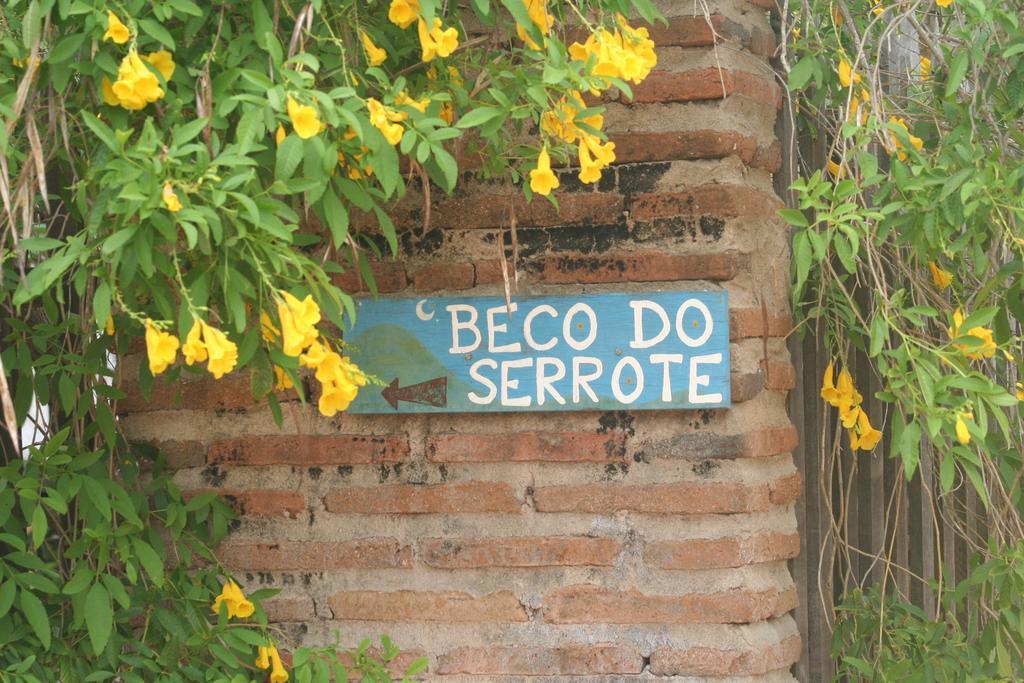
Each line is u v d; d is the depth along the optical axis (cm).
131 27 189
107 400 271
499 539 263
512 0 207
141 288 204
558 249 264
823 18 289
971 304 288
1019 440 296
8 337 245
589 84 206
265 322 203
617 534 261
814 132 302
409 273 267
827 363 308
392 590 267
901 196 254
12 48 193
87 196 208
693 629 257
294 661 249
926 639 281
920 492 328
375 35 226
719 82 259
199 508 265
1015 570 271
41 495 253
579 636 260
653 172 262
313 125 182
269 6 211
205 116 196
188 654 255
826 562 310
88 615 231
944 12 294
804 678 298
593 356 259
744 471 259
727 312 256
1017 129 285
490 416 265
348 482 269
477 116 213
